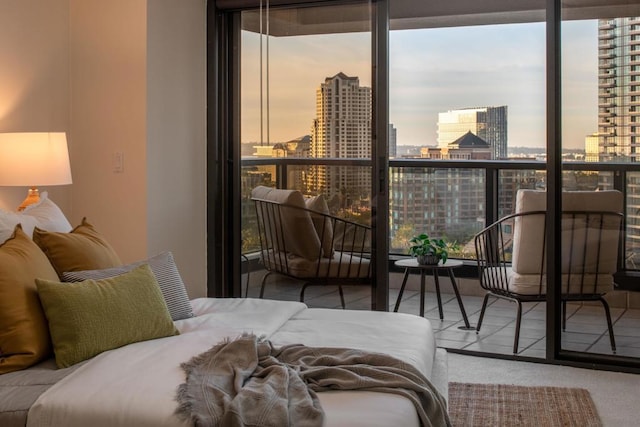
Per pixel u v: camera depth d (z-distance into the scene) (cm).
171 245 439
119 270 274
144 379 212
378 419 193
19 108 389
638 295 389
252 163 474
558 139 397
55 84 415
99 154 423
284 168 466
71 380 214
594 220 395
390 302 590
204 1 468
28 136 349
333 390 212
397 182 634
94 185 425
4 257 238
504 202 603
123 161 417
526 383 368
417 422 205
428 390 219
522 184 596
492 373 388
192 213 461
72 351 232
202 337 255
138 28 409
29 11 395
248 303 327
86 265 270
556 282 402
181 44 443
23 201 396
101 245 287
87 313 237
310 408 193
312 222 460
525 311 536
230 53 475
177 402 198
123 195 418
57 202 420
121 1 412
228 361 225
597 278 396
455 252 621
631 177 385
